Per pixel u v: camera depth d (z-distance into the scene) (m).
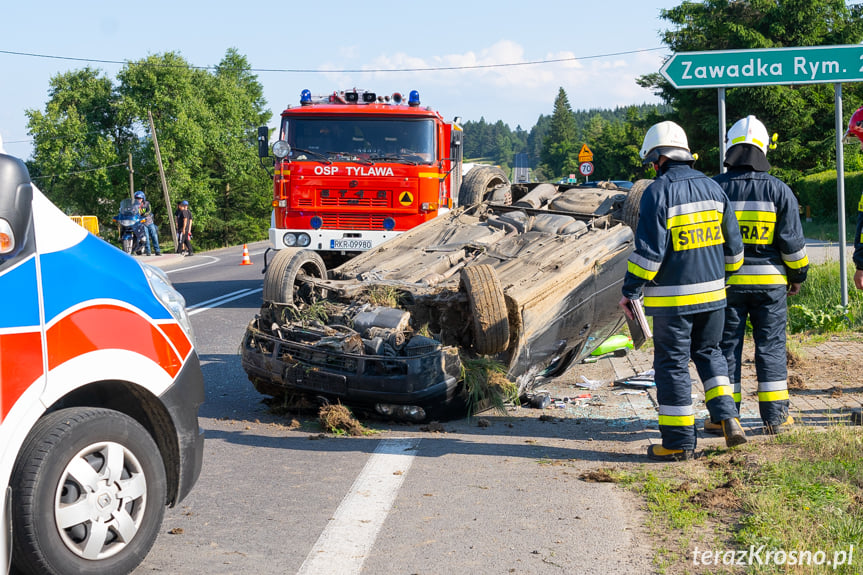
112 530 3.51
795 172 40.81
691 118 44.72
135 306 3.74
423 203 12.48
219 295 15.62
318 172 12.46
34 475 3.24
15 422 3.22
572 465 5.35
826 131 41.28
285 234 12.63
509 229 8.77
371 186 12.42
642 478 5.00
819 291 10.93
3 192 3.32
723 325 5.49
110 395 3.85
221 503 4.67
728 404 5.36
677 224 5.23
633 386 7.67
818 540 3.80
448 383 6.21
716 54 9.27
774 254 5.82
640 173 73.81
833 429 5.54
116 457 3.52
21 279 3.33
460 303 6.81
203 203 69.38
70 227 3.66
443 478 5.10
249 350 6.75
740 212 5.80
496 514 4.46
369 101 13.05
